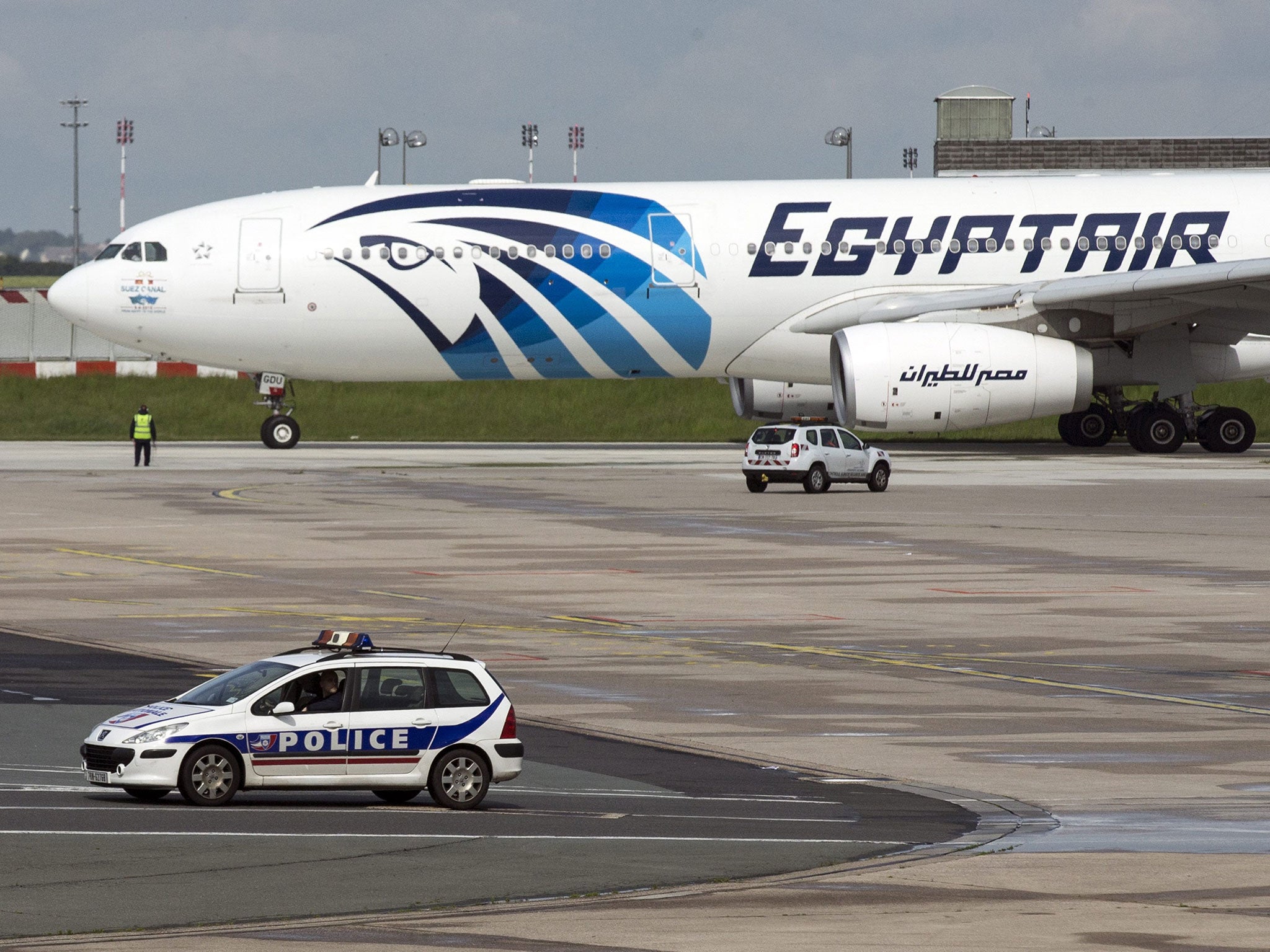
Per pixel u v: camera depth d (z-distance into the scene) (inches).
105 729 2128.4
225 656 3193.9
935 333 7485.2
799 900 1635.1
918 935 1493.6
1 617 3641.7
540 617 3663.9
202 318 7829.7
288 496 6210.6
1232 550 4749.0
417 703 2153.1
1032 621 3624.5
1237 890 1679.4
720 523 5398.6
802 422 6515.8
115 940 1470.2
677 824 2023.9
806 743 2532.0
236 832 1950.1
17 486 6574.8
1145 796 2185.0
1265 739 2551.7
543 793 2206.0
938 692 2908.5
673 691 2910.9
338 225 7815.0
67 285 7849.4
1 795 2140.7
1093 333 7829.7
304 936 1487.5
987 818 2063.2
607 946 1454.2
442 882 1712.6
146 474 7126.0
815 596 3959.2
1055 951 1435.8
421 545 4884.4
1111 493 6274.6
